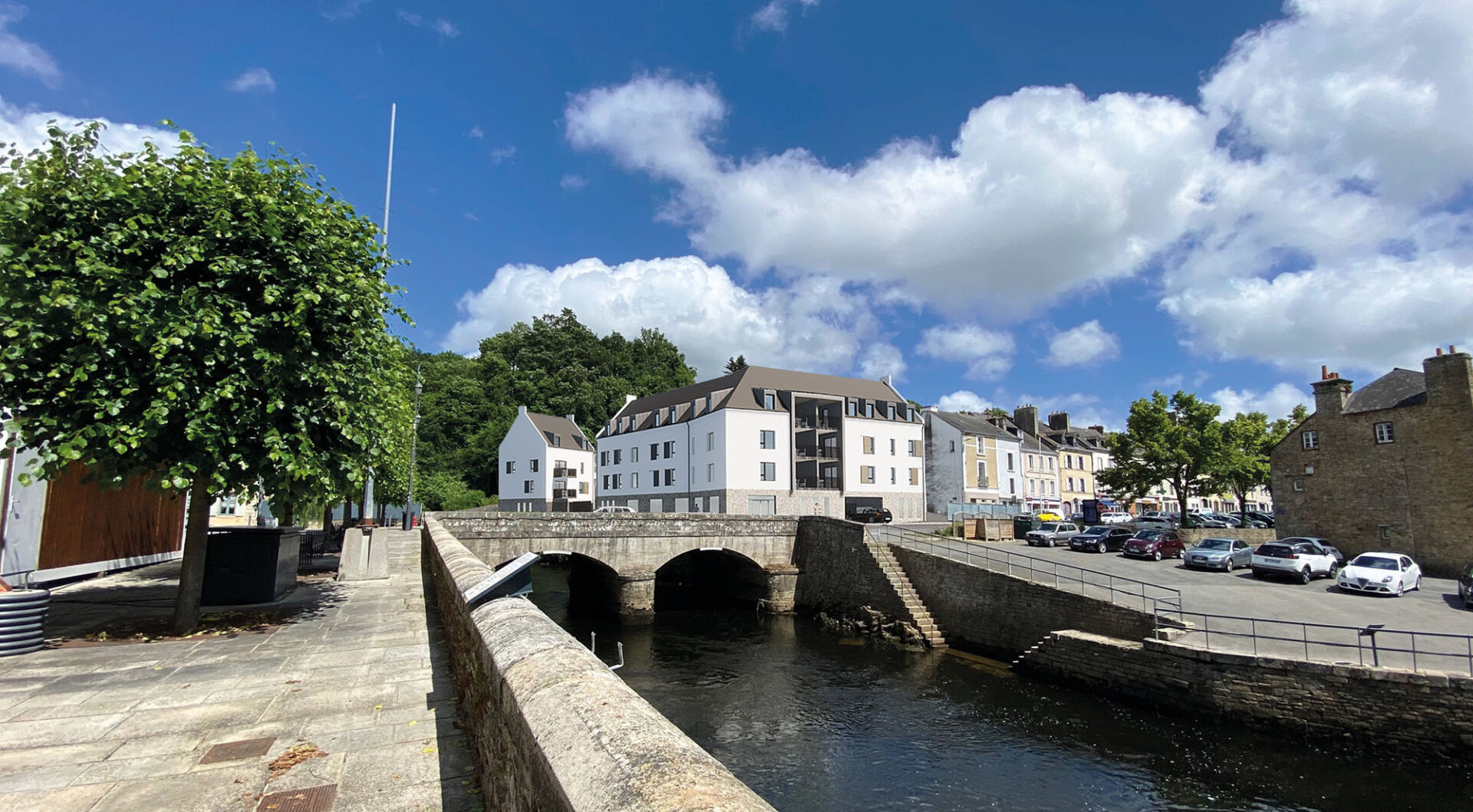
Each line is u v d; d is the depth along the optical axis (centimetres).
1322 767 1407
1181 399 4100
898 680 2138
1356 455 3191
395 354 1206
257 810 420
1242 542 3031
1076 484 7300
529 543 2969
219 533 1225
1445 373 2936
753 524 3475
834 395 5950
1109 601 2119
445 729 577
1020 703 1877
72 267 831
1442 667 1498
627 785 171
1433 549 2916
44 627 982
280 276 930
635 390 8294
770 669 2278
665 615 3328
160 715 607
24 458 1211
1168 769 1426
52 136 880
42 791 448
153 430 806
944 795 1352
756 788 1398
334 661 815
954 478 6150
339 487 1034
